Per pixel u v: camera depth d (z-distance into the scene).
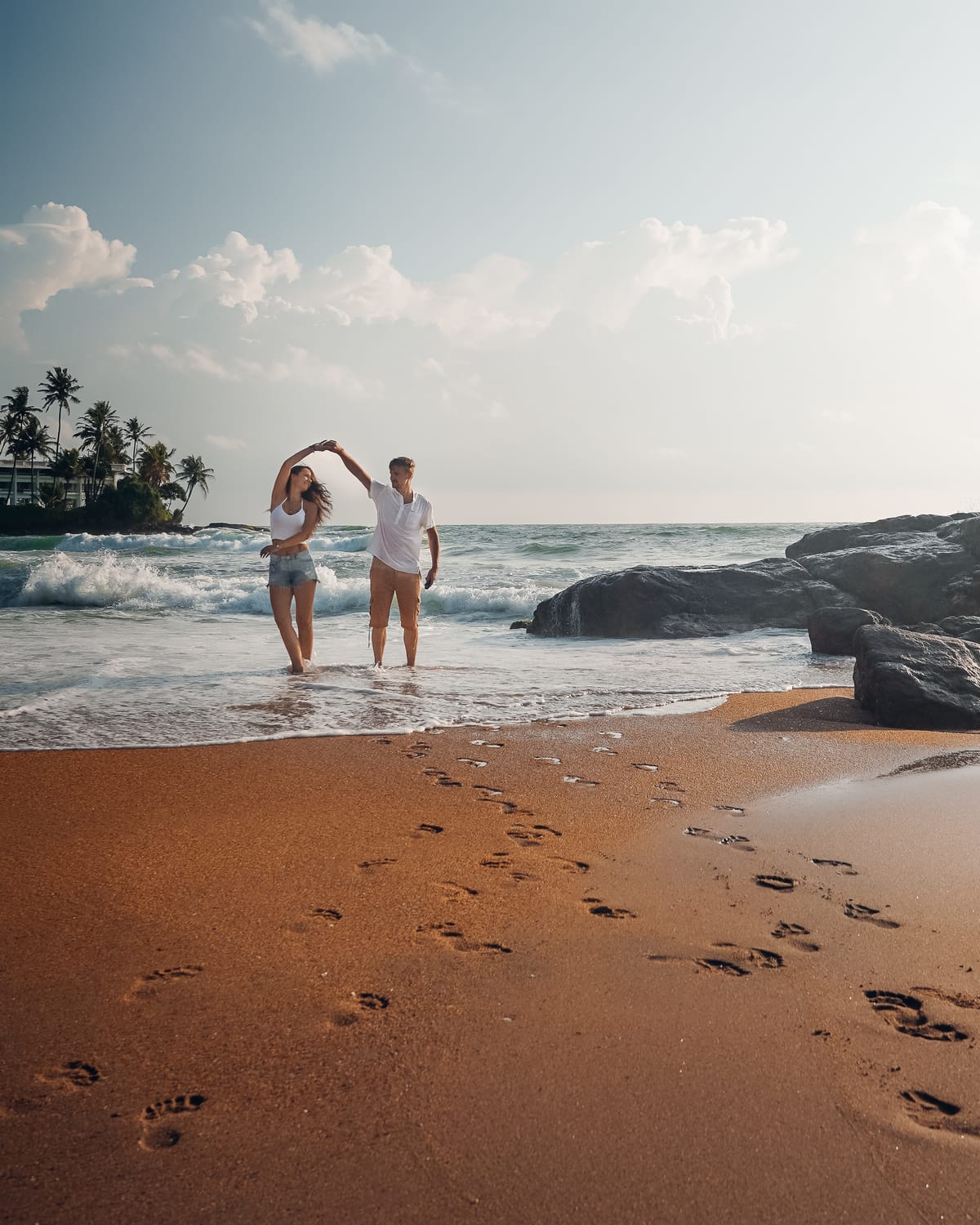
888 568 12.36
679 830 3.76
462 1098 1.83
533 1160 1.65
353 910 2.86
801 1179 1.61
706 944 2.64
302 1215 1.50
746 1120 1.78
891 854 3.46
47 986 2.30
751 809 4.06
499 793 4.26
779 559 13.65
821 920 2.82
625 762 4.91
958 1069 1.97
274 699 6.52
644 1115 1.79
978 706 6.18
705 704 6.78
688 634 11.65
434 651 9.95
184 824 3.71
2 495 100.00
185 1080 1.88
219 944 2.58
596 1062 1.98
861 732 5.85
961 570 12.05
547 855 3.43
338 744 5.19
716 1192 1.57
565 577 20.06
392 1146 1.68
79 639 10.34
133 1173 1.59
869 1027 2.15
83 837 3.53
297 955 2.52
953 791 4.35
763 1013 2.22
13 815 3.80
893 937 2.70
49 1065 1.93
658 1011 2.22
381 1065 1.96
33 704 6.21
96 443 98.81
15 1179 1.56
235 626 12.16
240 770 4.59
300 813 3.89
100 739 5.22
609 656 9.63
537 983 2.37
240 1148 1.66
